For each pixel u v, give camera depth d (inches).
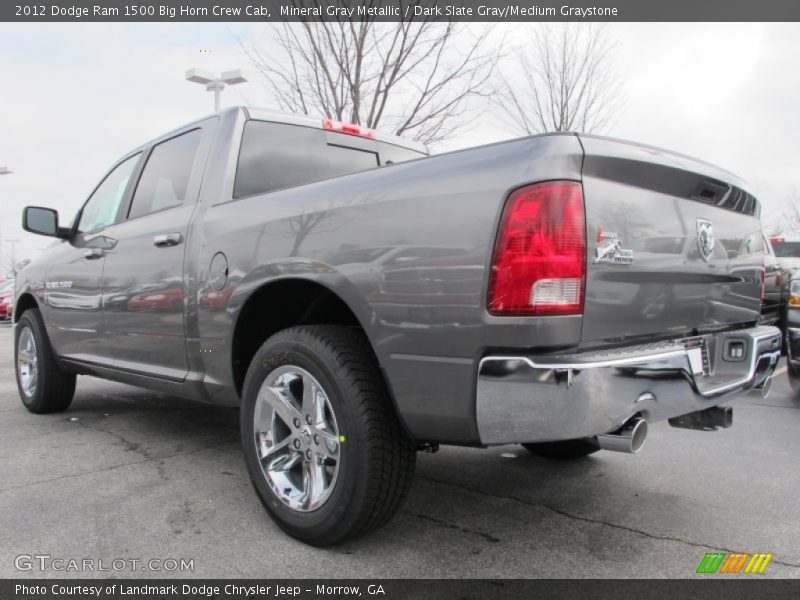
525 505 118.9
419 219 87.4
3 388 242.1
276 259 105.6
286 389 104.4
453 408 83.6
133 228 147.1
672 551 100.0
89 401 212.7
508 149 82.6
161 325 133.6
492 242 79.9
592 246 81.7
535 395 77.1
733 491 127.0
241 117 136.0
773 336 120.8
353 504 92.4
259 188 133.9
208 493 122.7
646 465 143.3
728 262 112.6
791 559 97.5
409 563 95.1
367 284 91.8
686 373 90.6
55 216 173.9
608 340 85.9
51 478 131.0
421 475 136.0
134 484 127.6
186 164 141.7
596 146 83.5
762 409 203.0
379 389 93.7
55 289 175.8
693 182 101.2
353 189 97.7
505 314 78.5
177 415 190.4
